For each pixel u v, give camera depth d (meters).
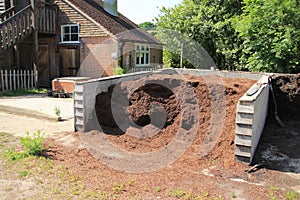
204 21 17.19
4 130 5.93
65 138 5.34
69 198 3.22
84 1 17.11
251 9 9.52
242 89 6.14
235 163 4.22
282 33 8.84
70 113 7.46
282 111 6.85
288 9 8.48
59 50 14.82
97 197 3.24
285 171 4.06
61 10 14.45
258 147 4.98
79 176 3.75
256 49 9.52
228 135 4.81
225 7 17.14
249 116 4.10
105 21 15.20
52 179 3.66
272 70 9.22
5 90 11.35
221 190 3.45
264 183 3.68
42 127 6.16
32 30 12.85
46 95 11.02
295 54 8.77
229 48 16.58
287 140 5.38
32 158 4.29
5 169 3.94
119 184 3.55
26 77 12.62
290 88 7.08
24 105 8.27
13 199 3.20
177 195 3.30
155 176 3.81
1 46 11.52
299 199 3.28
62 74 14.98
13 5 14.58
